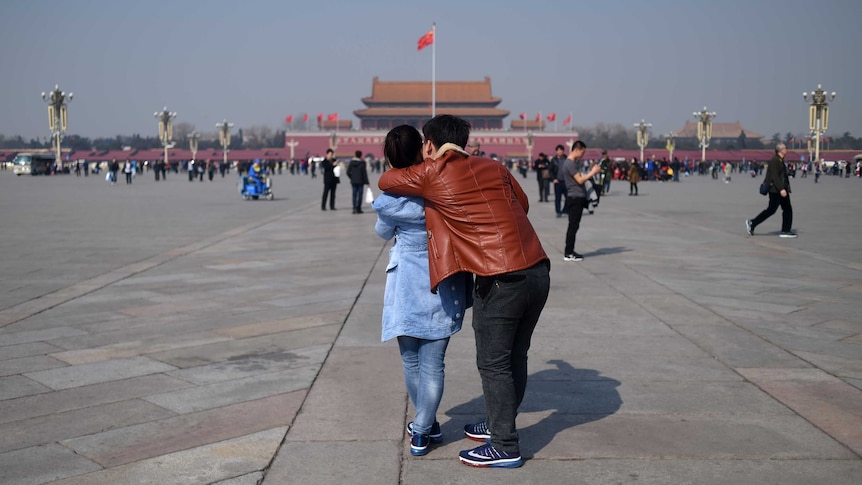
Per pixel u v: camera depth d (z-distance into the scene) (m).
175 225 19.78
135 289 10.02
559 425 4.98
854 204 28.30
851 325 7.72
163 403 5.41
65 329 7.71
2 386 5.82
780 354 6.62
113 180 59.22
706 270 11.41
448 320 4.51
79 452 4.55
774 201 16.09
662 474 4.21
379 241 15.55
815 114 73.44
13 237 16.66
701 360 6.43
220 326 7.80
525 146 148.62
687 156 144.38
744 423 4.96
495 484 4.12
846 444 4.60
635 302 8.89
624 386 5.75
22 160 78.62
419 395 4.52
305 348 6.87
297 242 15.46
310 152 151.62
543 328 7.58
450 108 160.88
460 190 4.27
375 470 4.30
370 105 163.12
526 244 4.30
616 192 40.16
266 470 4.29
